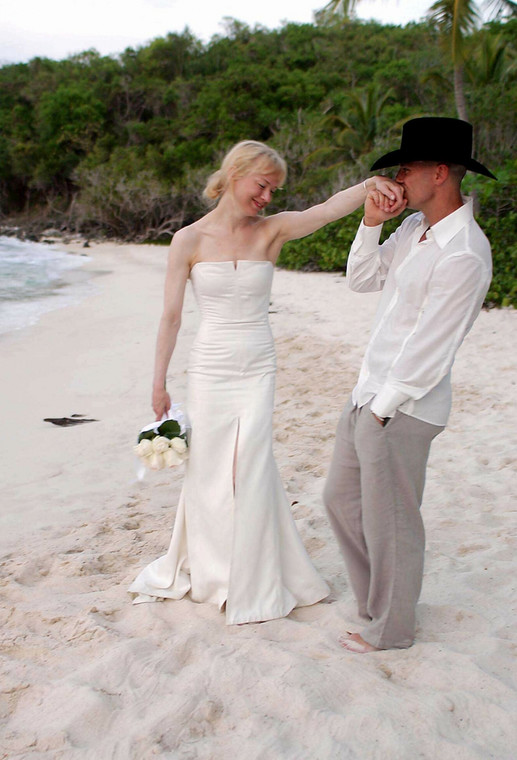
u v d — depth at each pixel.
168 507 4.43
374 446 2.51
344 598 3.11
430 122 2.37
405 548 2.57
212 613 2.97
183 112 56.94
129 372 8.52
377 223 2.65
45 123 58.50
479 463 4.82
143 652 2.68
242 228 2.90
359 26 61.78
